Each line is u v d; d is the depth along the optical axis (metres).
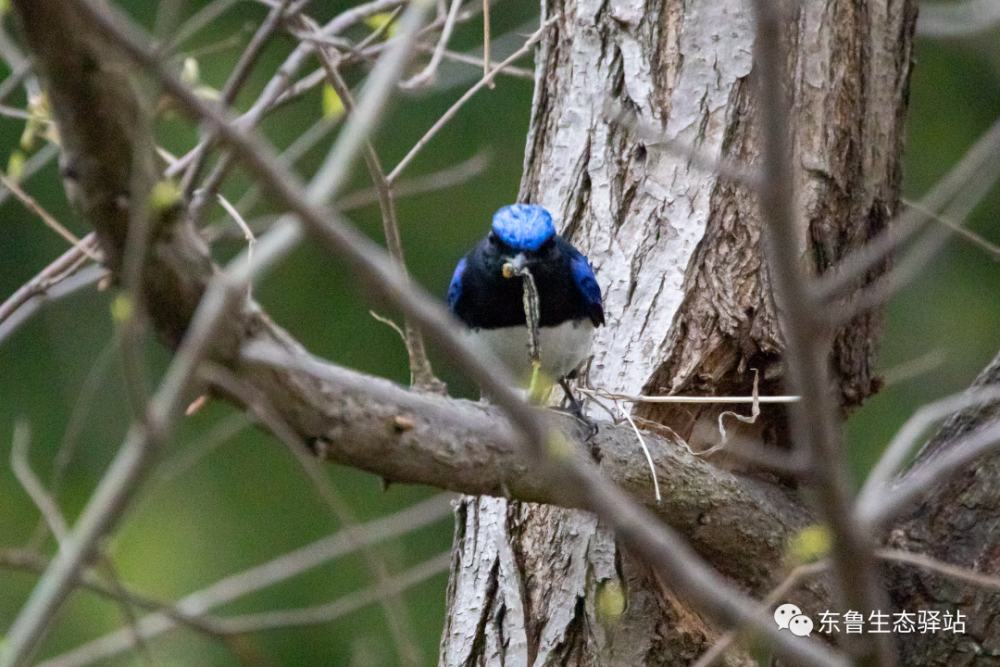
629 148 10.76
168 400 3.92
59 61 4.38
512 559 9.75
